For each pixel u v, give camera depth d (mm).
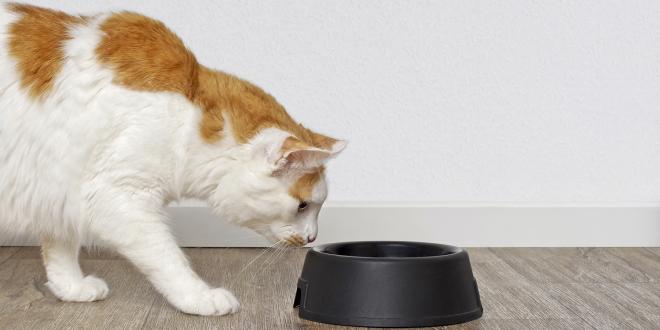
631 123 1921
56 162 1396
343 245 1512
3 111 1387
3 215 1423
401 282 1388
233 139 1427
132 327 1388
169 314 1437
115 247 1425
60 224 1426
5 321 1409
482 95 1901
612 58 1909
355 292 1392
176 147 1417
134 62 1406
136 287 1562
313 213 1475
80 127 1390
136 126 1396
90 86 1393
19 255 1774
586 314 1456
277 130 1432
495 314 1453
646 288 1587
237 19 1871
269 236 1482
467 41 1891
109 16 1440
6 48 1394
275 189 1435
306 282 1429
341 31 1880
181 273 1431
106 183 1402
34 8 1435
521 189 1919
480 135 1908
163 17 1864
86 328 1384
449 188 1914
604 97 1915
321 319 1405
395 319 1382
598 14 1902
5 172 1397
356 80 1888
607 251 1864
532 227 1901
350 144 1896
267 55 1879
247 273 1666
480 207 1895
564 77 1906
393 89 1893
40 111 1390
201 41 1872
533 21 1896
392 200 1907
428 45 1888
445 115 1901
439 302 1395
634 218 1907
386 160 1902
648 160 1926
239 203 1448
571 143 1918
